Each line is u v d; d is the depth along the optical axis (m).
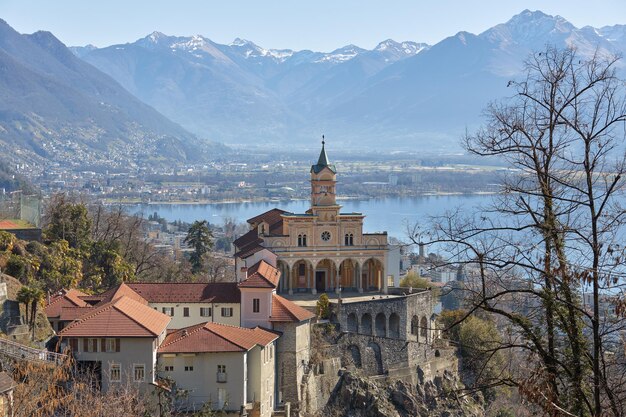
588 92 46.56
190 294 132.00
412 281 183.12
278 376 125.75
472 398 133.00
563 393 46.91
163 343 110.12
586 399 44.34
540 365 45.41
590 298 47.62
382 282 159.50
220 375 108.50
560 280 44.97
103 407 79.38
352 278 160.75
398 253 162.50
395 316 148.25
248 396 113.75
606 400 46.72
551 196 44.75
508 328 49.41
